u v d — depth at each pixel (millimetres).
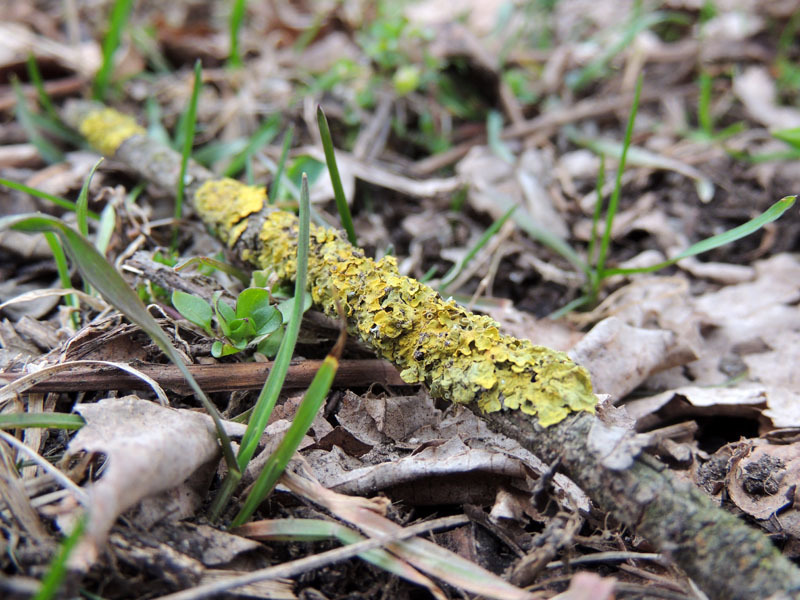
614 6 456
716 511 158
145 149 261
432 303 187
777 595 151
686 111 351
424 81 336
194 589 155
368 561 168
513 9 399
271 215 220
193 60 378
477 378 175
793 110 343
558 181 300
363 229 273
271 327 194
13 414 170
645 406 217
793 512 185
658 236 278
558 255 272
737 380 225
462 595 168
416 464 184
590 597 146
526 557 166
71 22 357
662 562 174
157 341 167
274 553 172
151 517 165
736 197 289
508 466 183
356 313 191
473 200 285
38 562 155
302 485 175
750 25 411
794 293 250
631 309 242
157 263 211
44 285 241
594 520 183
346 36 405
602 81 379
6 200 267
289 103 324
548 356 175
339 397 202
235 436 179
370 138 313
